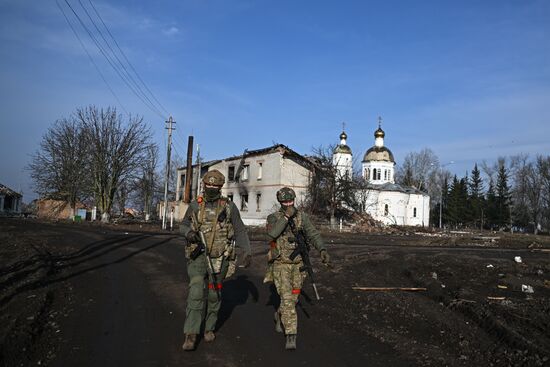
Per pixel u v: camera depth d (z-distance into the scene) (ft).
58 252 46.29
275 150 151.12
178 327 19.60
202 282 16.97
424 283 29.25
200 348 16.90
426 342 17.85
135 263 39.37
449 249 66.18
